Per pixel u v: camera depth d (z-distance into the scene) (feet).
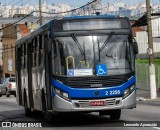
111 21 53.42
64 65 51.78
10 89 159.84
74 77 51.39
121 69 52.13
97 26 52.90
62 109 51.44
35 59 62.54
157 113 67.92
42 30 57.11
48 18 232.32
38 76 60.80
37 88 61.82
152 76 105.60
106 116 65.82
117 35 53.01
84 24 52.85
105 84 51.39
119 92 51.60
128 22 53.93
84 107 51.21
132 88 52.34
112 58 52.24
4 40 280.51
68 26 52.65
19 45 76.43
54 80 51.83
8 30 272.72
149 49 105.40
